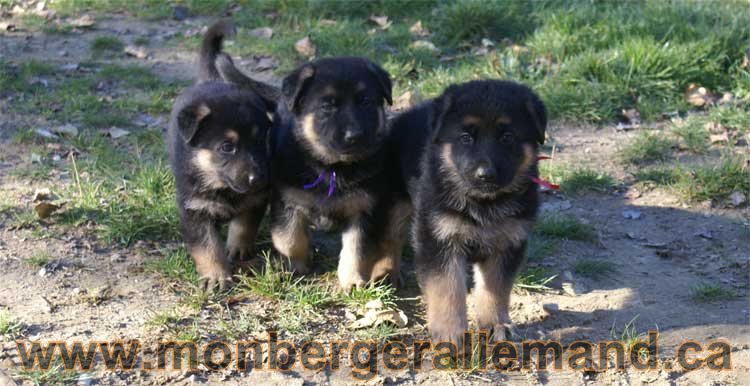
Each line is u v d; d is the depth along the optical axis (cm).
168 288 182
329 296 181
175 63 262
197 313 176
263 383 163
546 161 223
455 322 169
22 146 222
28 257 187
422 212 172
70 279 183
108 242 192
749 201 210
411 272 192
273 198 188
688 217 207
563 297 184
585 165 223
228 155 180
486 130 167
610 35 264
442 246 171
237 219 189
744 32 262
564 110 240
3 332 169
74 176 212
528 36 269
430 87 246
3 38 271
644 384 165
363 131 180
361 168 183
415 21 287
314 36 270
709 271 191
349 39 267
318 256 195
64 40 273
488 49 269
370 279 186
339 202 183
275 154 188
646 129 236
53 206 197
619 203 212
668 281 189
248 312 177
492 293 174
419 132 182
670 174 218
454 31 276
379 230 186
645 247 199
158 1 304
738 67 254
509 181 167
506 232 171
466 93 170
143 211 199
